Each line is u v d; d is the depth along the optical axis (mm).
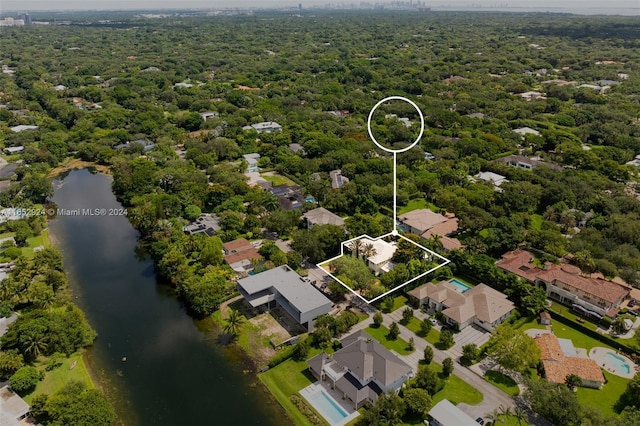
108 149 187625
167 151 181500
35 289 95000
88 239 130625
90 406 66688
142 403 74438
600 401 71250
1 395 71875
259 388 76812
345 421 69125
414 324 90062
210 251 106938
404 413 68438
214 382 78438
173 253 107188
